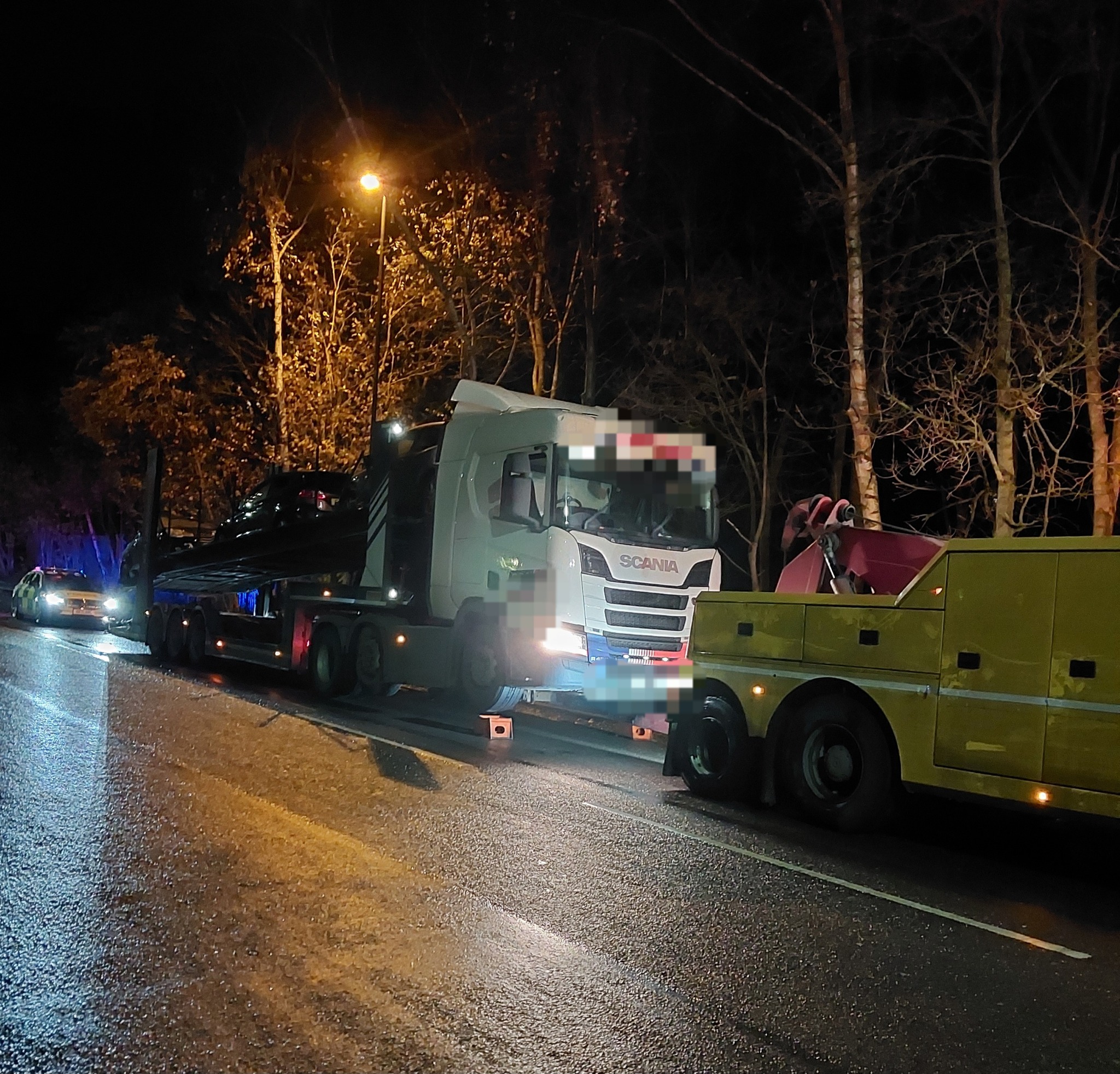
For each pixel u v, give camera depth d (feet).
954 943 19.01
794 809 28.45
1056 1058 14.51
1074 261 47.32
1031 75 48.80
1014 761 23.35
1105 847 26.99
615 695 35.17
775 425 80.38
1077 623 22.61
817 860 24.07
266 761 32.32
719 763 29.99
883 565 32.81
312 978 16.10
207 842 23.11
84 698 44.98
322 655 49.47
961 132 48.21
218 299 106.01
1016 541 23.72
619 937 18.42
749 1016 15.46
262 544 54.65
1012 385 48.52
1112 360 49.47
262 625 55.67
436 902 19.77
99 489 140.67
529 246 70.33
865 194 49.55
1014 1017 15.81
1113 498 46.32
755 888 21.70
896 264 63.98
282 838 23.67
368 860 22.21
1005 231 47.06
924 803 29.89
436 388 87.10
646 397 69.26
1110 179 48.49
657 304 74.95
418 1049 13.93
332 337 84.79
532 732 41.39
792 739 27.81
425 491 44.34
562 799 28.94
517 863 22.56
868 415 48.26
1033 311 51.24
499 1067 13.53
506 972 16.65
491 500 40.60
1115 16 48.88
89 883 20.12
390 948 17.43
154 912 18.69
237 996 15.39
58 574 101.96
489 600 40.06
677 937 18.57
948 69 54.44
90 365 112.16
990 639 23.94
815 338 74.54
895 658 25.70
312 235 88.17
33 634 84.28
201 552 61.05
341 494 56.24
